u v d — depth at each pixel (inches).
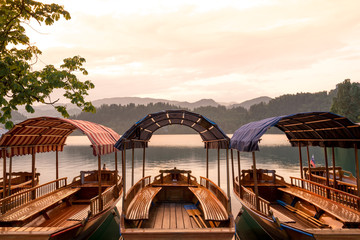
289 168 1443.2
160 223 391.5
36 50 336.5
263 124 367.2
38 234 272.4
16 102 261.4
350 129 368.2
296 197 466.9
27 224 377.4
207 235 280.2
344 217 320.5
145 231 280.2
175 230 281.9
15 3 291.6
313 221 373.1
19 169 1517.0
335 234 260.2
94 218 356.2
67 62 328.8
